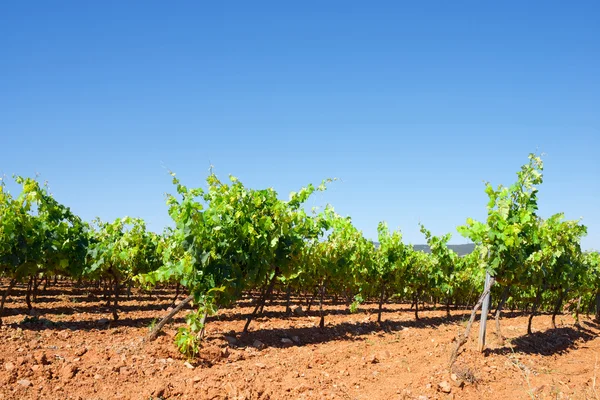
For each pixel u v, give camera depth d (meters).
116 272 10.96
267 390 6.17
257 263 8.95
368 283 13.38
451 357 7.74
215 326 10.69
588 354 11.15
